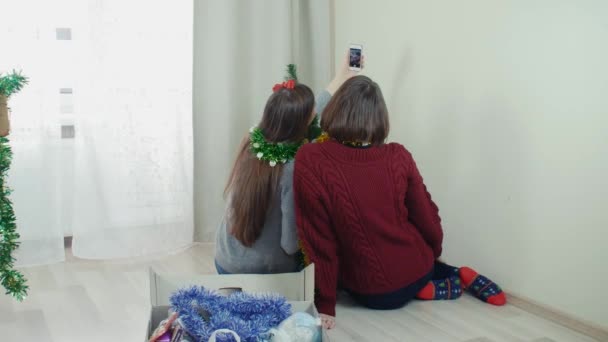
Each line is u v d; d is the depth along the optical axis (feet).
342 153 5.59
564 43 5.55
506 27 6.17
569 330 5.66
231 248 5.65
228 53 8.59
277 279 3.94
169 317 3.36
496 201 6.48
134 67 7.95
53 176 7.70
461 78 6.81
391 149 5.91
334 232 5.74
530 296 6.17
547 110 5.79
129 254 8.23
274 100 5.38
